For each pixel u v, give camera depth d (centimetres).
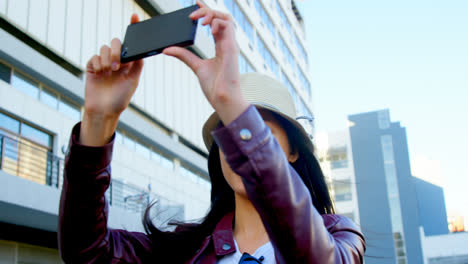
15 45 977
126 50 118
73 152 124
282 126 152
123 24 1383
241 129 98
